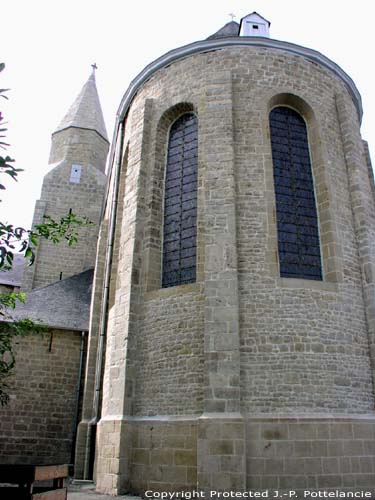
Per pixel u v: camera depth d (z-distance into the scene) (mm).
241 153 12633
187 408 10648
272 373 10547
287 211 12641
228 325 10633
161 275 12891
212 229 11617
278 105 13828
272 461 9742
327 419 10289
